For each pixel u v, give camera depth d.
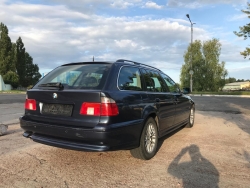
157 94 4.55
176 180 3.23
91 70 3.81
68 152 4.39
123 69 3.93
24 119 3.92
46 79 4.17
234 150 4.65
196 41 38.78
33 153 4.32
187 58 39.06
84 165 3.77
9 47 52.47
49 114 3.62
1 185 3.02
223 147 4.86
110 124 3.20
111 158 4.11
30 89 4.05
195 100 18.22
